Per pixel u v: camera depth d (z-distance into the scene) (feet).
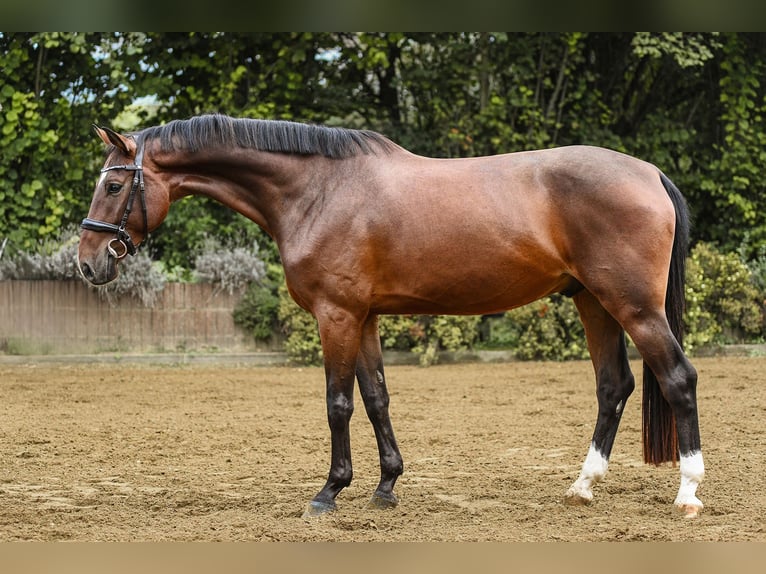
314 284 18.07
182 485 20.86
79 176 49.14
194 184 19.01
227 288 46.06
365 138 18.61
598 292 17.13
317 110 52.70
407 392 35.81
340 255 17.85
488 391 35.73
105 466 22.97
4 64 47.78
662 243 16.96
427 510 18.26
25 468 22.70
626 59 53.98
